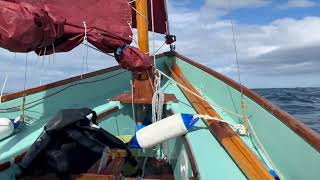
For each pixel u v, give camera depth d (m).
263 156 3.18
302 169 2.42
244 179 2.73
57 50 3.32
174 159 3.81
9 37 2.33
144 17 4.91
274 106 3.09
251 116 3.63
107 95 5.89
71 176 2.72
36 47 2.71
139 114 5.03
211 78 5.36
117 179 2.88
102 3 3.53
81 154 2.81
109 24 3.59
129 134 4.99
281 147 2.82
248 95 3.73
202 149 3.31
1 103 3.99
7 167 2.76
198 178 2.56
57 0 3.23
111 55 3.92
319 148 2.12
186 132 3.51
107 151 2.90
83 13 3.41
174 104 4.77
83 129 2.89
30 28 2.40
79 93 5.18
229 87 4.43
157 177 3.73
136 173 3.47
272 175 2.68
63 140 2.79
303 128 2.44
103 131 3.08
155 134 3.55
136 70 4.18
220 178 2.74
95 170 2.79
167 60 7.62
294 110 17.48
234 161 3.03
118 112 4.90
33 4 3.04
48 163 2.71
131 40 3.79
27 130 3.75
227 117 4.41
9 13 2.31
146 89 4.84
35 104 4.33
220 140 3.40
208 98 5.41
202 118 3.96
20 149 3.05
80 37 3.38
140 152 4.38
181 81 6.16
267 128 3.16
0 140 3.34
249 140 3.58
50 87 4.59
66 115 2.81
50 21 2.69
